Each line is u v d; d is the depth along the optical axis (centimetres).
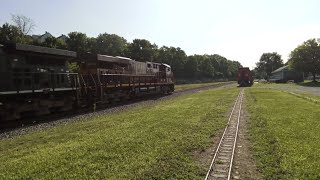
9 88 1816
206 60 14062
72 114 2362
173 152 1148
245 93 4731
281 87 6794
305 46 9150
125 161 1036
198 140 1356
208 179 896
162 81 4631
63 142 1351
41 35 8894
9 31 6412
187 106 2803
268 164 1016
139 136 1417
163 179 877
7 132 1639
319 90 5431
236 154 1168
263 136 1441
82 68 2850
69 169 966
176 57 11944
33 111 2011
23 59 1945
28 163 1030
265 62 17912
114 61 3159
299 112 2275
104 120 1953
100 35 10881
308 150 1158
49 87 2136
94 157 1083
